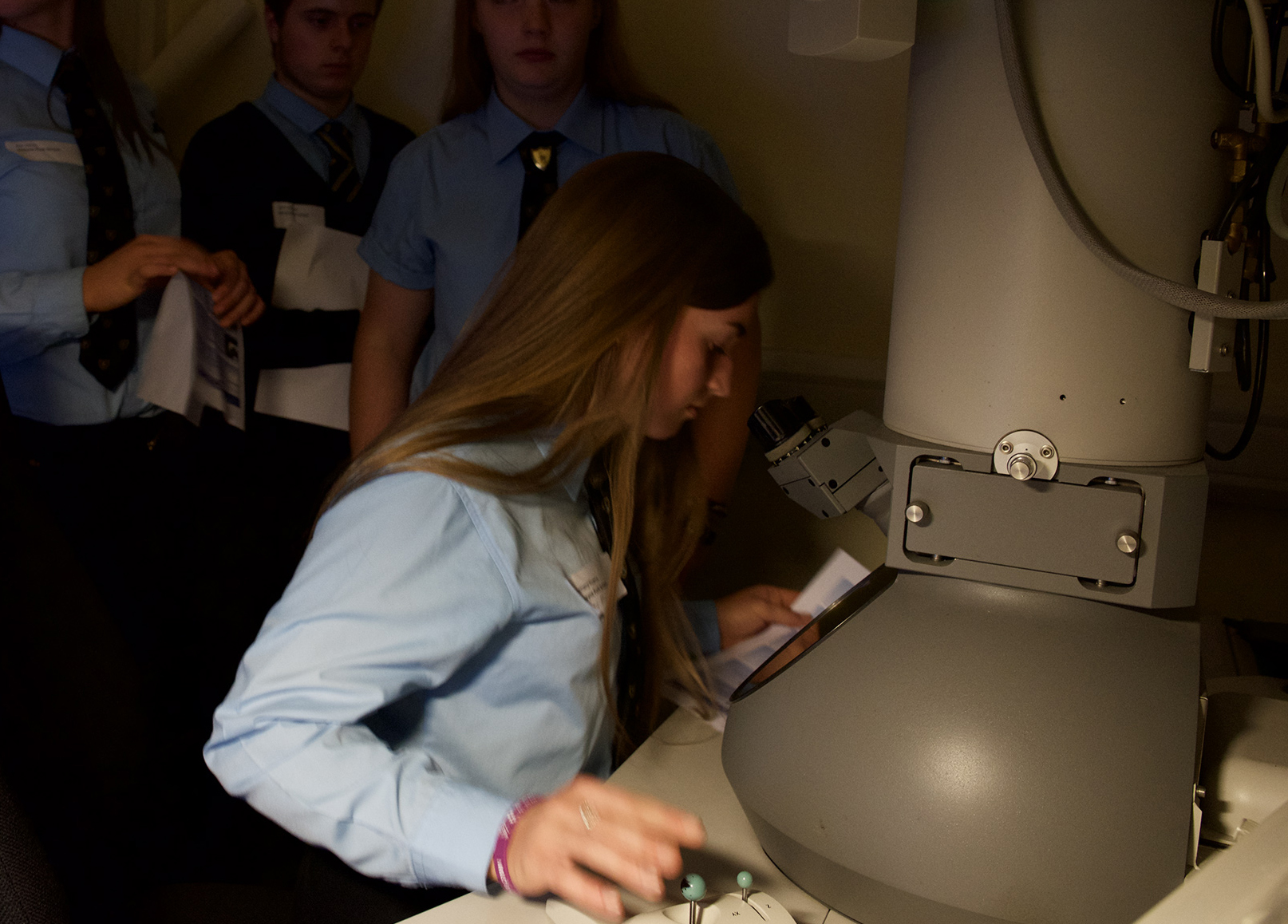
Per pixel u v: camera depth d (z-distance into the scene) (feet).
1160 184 2.21
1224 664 3.71
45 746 3.14
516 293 2.79
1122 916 2.00
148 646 6.06
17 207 5.51
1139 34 2.15
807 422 2.89
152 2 7.06
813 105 5.42
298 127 6.19
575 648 2.80
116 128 5.90
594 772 3.10
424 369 5.31
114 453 5.86
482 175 5.01
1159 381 2.28
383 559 2.46
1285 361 4.48
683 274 2.66
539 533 2.74
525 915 2.29
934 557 2.46
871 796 2.20
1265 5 2.31
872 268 5.48
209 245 6.16
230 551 6.27
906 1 2.28
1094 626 2.30
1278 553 4.68
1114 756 2.10
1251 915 1.30
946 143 2.37
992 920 2.07
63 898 2.37
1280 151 2.31
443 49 6.46
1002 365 2.31
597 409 2.75
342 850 2.33
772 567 5.81
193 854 5.75
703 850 2.61
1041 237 2.23
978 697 2.21
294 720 2.35
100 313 5.59
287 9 5.86
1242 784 2.41
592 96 5.10
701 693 3.41
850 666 2.40
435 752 2.76
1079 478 2.27
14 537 3.13
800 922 2.32
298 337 6.07
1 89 5.50
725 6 5.50
